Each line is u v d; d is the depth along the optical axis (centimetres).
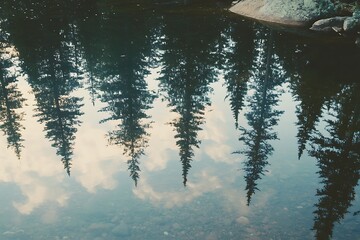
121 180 1162
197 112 1802
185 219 942
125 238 877
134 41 2898
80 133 1648
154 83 2231
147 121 1738
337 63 2156
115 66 2502
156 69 2427
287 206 978
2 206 1037
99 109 1942
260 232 880
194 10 3741
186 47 2695
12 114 1936
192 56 2522
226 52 2544
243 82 2091
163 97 2034
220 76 2214
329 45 2445
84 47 2862
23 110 1992
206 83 2152
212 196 1045
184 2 4097
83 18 3694
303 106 1659
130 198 1052
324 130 1452
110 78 2330
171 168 1238
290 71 2112
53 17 3781
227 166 1227
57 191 1112
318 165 1198
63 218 968
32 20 3694
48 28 3391
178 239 866
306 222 908
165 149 1409
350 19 2589
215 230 892
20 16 3875
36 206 1031
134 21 3459
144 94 2089
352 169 1165
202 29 3064
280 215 941
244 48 2578
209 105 1878
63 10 4106
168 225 919
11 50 2888
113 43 2895
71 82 2323
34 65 2614
